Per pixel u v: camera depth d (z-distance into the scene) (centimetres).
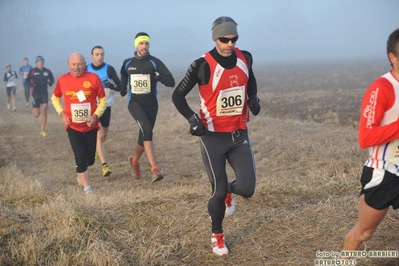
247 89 438
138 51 722
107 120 805
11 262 400
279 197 550
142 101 728
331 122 1233
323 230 454
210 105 416
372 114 318
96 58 816
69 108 643
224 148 421
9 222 471
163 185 723
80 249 416
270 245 432
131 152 989
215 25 399
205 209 517
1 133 1307
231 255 420
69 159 955
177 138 1059
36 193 637
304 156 786
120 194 616
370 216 336
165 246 431
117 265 396
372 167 331
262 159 808
